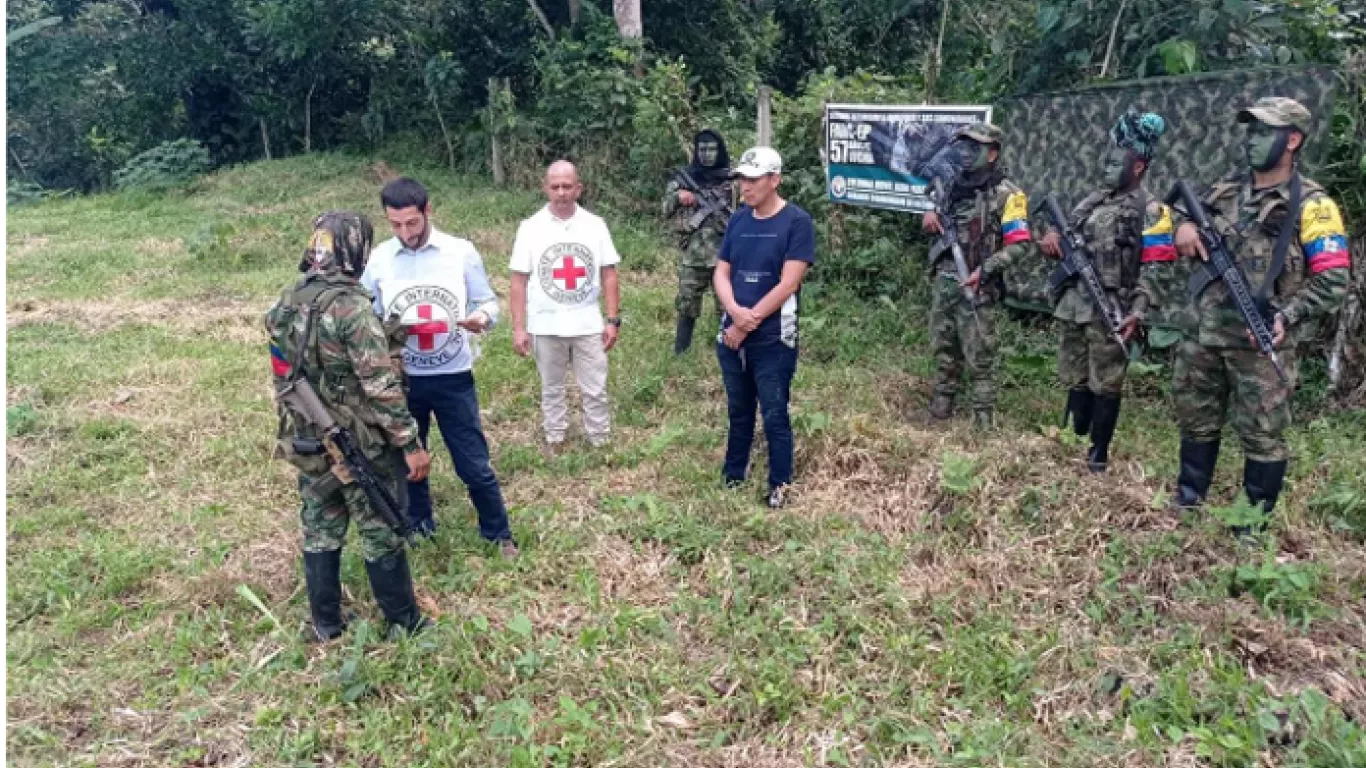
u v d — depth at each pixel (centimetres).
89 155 2127
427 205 409
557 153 1351
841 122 760
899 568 416
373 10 1559
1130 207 464
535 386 659
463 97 1623
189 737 322
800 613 383
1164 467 495
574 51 1316
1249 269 395
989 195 535
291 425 351
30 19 1816
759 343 465
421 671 348
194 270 1027
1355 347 562
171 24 1792
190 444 569
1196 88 588
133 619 393
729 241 474
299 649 364
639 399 636
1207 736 302
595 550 435
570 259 525
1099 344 475
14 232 1248
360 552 429
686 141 1127
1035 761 298
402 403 343
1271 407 405
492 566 425
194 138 1875
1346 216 561
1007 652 355
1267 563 380
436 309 407
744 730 322
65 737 323
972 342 547
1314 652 344
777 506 478
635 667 350
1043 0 739
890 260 794
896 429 548
